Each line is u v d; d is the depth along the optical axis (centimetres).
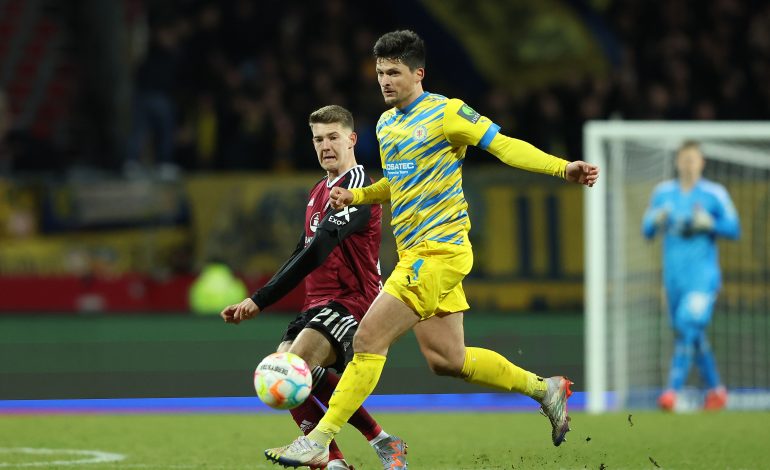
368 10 6888
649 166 4031
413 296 1938
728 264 4450
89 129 6550
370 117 5716
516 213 5031
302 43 6162
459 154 1998
